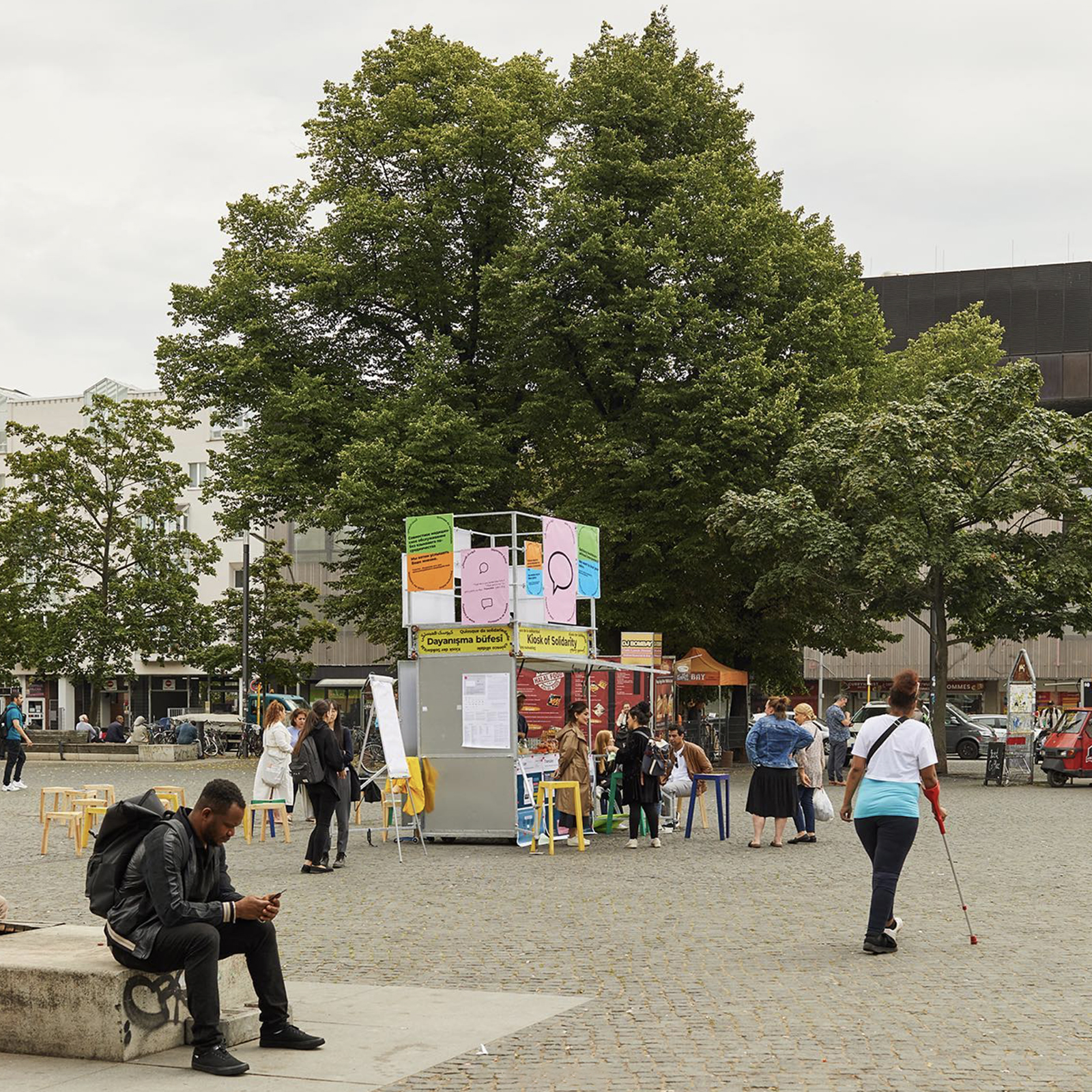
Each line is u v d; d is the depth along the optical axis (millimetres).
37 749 49688
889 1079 7043
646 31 42812
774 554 38719
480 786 20828
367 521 36938
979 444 37500
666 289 37469
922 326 82000
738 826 23594
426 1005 8984
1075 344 80062
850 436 37781
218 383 42406
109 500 54281
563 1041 7953
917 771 10961
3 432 82750
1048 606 37938
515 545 20844
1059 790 34031
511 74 43000
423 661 21281
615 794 22766
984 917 12750
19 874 17297
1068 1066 7309
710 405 37031
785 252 39625
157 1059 7652
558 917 13047
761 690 51938
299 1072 7367
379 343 43500
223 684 74812
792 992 9312
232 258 43062
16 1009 7781
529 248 38438
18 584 55031
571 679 25672
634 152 39406
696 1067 7316
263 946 7898
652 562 38875
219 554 55125
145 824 7848
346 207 41250
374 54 43719
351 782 21750
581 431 39781
